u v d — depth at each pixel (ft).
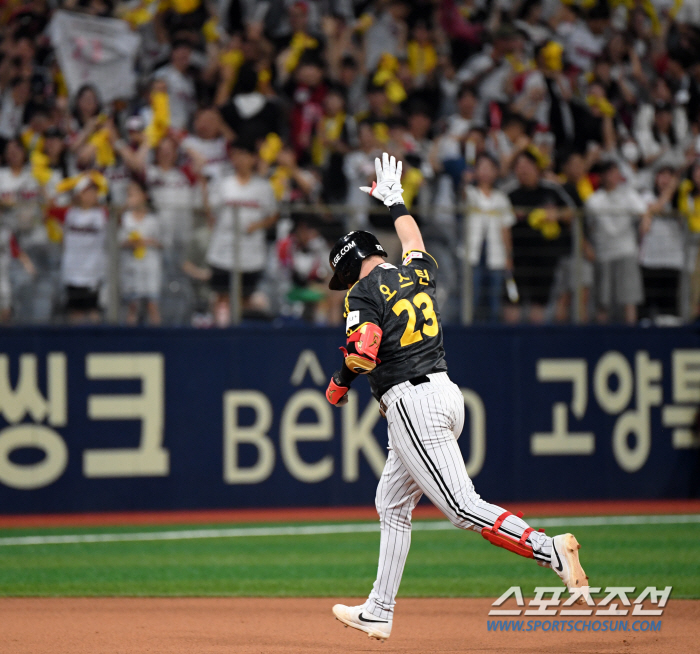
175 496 129.18
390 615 56.54
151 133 149.89
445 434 54.24
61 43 157.79
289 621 67.87
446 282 134.82
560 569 51.93
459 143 151.12
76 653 57.41
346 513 128.77
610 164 148.05
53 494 126.11
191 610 72.08
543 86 166.61
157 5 173.88
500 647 58.80
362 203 144.15
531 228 136.77
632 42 181.88
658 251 141.28
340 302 136.56
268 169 144.97
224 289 131.23
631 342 140.77
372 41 178.19
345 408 133.80
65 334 126.93
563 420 138.82
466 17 183.93
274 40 170.30
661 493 141.28
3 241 126.31
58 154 143.64
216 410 130.52
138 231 128.47
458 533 113.39
